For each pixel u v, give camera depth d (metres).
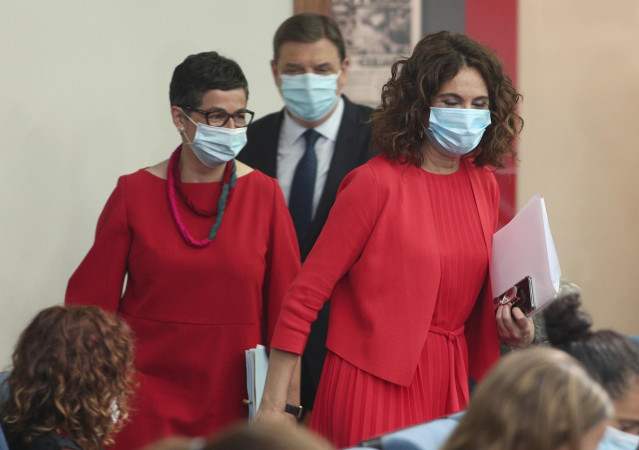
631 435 6.61
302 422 10.75
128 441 8.59
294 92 10.62
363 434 7.39
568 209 16.11
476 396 4.37
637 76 15.80
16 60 11.60
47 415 6.39
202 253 8.69
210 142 8.70
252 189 9.06
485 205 7.95
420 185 7.67
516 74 15.65
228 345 8.70
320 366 10.43
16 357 6.58
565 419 4.12
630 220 16.11
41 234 11.89
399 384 7.36
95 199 12.67
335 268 7.52
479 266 7.76
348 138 10.84
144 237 8.72
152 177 9.00
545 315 7.64
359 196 7.50
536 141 15.91
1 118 11.38
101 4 12.73
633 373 6.76
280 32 10.79
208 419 8.66
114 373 6.61
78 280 8.86
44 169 11.93
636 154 15.98
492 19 15.31
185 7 13.91
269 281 9.01
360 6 14.88
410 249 7.45
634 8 15.62
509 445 4.17
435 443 5.79
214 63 8.81
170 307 8.70
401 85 7.64
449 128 7.46
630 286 16.25
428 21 15.05
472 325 8.04
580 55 15.76
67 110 12.27
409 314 7.42
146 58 13.42
